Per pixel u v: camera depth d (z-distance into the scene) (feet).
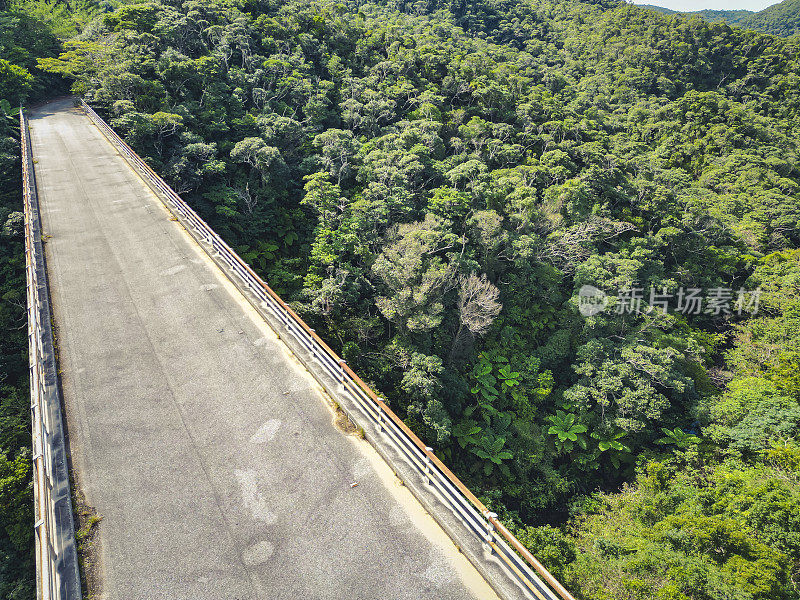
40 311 51.55
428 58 179.83
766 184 174.50
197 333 50.96
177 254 65.67
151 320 52.80
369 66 184.96
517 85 191.21
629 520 73.72
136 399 42.42
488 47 291.79
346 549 31.17
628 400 90.58
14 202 97.50
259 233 109.91
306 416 41.34
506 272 116.06
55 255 64.64
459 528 31.71
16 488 51.62
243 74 139.13
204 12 161.17
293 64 155.22
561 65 322.14
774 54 283.59
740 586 48.19
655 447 95.81
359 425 39.58
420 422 82.64
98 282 59.31
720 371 109.09
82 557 30.27
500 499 87.56
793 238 153.99
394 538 31.91
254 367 46.62
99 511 33.01
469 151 146.72
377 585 29.17
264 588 28.86
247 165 119.85
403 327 90.89
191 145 104.42
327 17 201.67
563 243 112.78
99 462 36.58
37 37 158.81
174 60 127.03
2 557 48.37
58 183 87.40
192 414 41.06
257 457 37.40
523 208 112.27
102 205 79.30
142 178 89.25
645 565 55.72
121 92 113.91
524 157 148.36
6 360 75.72
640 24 333.42
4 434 64.64
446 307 101.04
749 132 217.36
